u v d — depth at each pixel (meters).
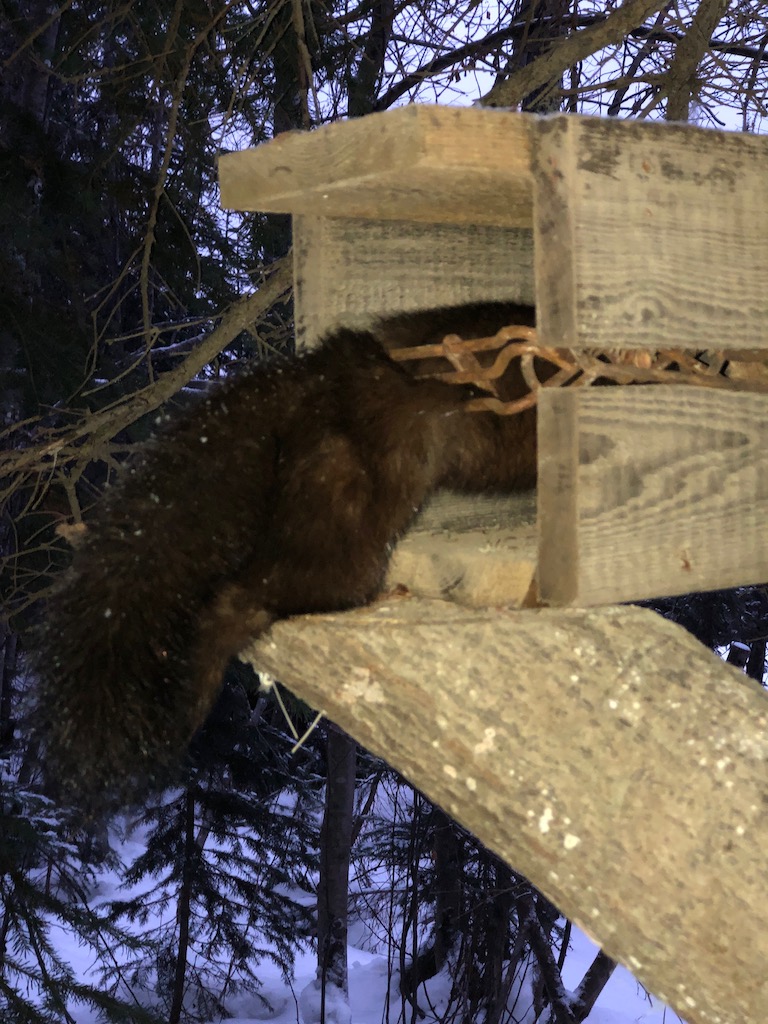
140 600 0.88
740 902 0.65
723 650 4.10
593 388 0.73
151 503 0.91
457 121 0.71
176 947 4.29
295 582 0.86
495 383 0.97
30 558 2.58
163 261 2.40
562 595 0.73
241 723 4.23
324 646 0.75
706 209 0.78
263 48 2.10
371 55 2.20
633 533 0.75
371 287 1.01
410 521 0.97
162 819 4.24
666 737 0.67
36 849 2.62
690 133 0.77
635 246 0.74
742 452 0.81
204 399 0.97
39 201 2.69
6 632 3.54
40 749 0.89
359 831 4.75
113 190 2.39
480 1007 3.90
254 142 2.00
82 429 1.79
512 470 1.01
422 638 0.71
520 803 0.68
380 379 0.94
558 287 0.72
